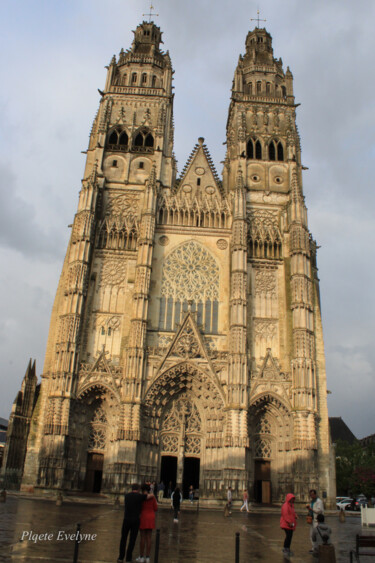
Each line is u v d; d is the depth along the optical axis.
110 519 34.41
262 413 63.84
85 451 61.19
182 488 60.72
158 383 62.34
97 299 68.44
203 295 69.88
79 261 66.12
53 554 19.61
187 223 73.56
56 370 60.47
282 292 70.25
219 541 26.56
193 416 63.88
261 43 95.31
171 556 21.03
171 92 88.81
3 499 43.81
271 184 78.00
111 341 66.50
